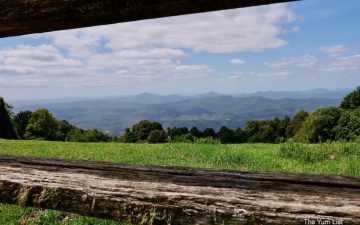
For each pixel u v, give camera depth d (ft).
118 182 6.48
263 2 4.95
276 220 5.25
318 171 33.73
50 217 21.43
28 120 310.86
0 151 65.36
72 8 5.64
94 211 6.37
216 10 5.28
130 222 6.13
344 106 175.42
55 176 6.93
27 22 6.10
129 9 5.39
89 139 335.26
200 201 5.74
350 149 45.14
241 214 5.44
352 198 5.32
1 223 21.16
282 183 6.02
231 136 304.50
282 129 287.07
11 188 6.98
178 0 5.07
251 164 40.68
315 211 5.14
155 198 6.00
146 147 68.49
